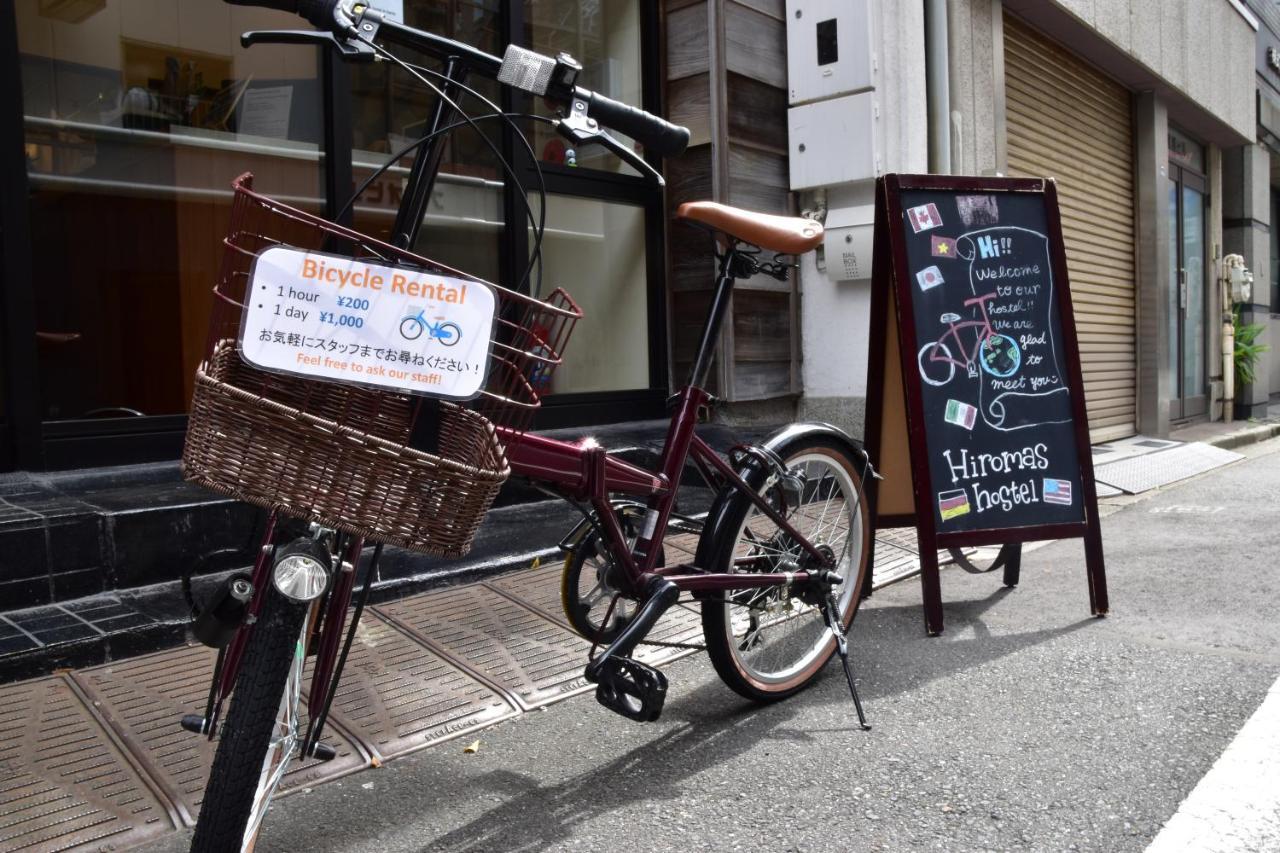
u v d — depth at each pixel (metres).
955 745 2.43
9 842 1.95
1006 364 3.57
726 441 5.37
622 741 2.53
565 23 5.49
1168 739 2.40
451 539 1.57
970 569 3.81
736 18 5.75
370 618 3.19
